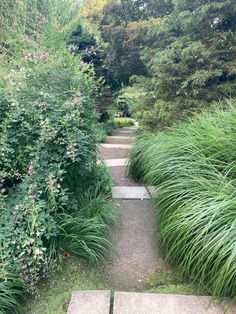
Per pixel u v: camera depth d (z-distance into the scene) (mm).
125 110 17094
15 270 2012
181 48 6637
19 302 2014
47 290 2154
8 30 5809
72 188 2764
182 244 2154
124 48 12562
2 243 2076
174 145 2996
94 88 3807
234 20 6422
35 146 2510
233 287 1866
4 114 2633
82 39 9984
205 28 6535
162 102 6695
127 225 2881
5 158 2496
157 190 2754
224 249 1872
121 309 1955
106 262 2441
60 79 3125
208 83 6348
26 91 2787
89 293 2094
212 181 2412
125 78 13578
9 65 3951
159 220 2551
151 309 1952
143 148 3891
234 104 3809
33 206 2170
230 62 6086
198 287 2082
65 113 2621
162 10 12273
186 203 2277
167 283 2240
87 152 2637
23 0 6652
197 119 3422
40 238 2139
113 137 9906
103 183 3266
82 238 2385
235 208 2074
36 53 3633
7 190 2523
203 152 2748
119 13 13156
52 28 5477
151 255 2514
